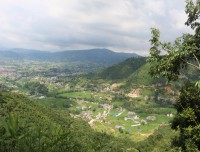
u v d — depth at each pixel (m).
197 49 15.48
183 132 17.22
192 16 16.45
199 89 15.17
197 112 16.31
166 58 15.88
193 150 14.76
